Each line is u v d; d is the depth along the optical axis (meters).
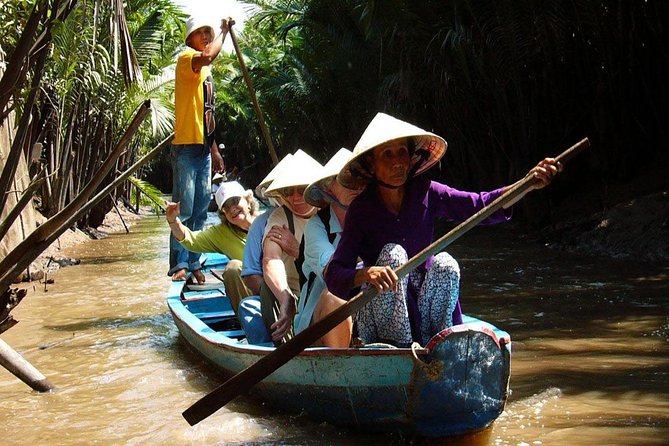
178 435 3.96
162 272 10.00
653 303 6.50
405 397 3.66
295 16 19.06
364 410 3.82
